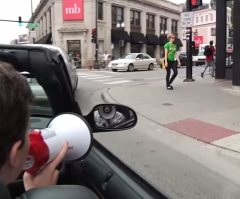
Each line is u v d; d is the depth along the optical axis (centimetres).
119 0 4194
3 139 85
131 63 2720
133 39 4359
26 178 125
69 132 143
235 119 786
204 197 406
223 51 1555
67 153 143
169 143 626
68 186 93
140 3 4569
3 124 84
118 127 205
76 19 3891
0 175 87
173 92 1199
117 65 2681
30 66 184
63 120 147
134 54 2853
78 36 3894
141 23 4644
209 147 598
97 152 197
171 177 464
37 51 183
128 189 158
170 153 567
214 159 538
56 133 136
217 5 1544
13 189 176
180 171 486
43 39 4816
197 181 452
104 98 1129
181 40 5672
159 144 619
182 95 1130
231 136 655
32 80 234
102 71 2778
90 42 3888
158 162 522
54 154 128
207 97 1084
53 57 183
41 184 124
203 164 515
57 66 184
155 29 4953
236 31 1171
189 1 1485
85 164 191
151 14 4859
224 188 432
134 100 1057
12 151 88
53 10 4062
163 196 155
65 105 203
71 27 3894
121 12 4294
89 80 1836
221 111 873
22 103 89
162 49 5103
